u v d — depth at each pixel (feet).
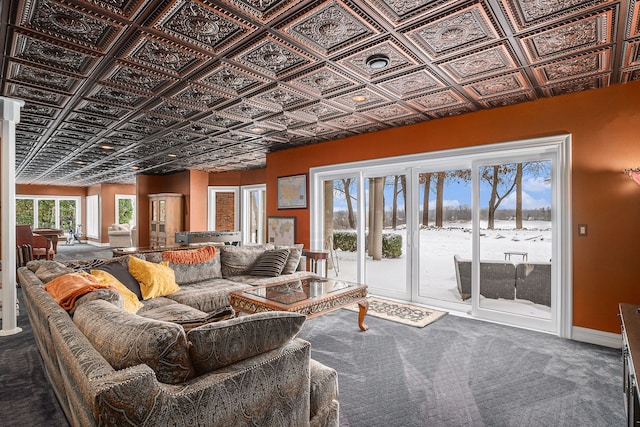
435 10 6.57
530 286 12.12
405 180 15.81
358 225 17.30
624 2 6.27
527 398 7.38
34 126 14.57
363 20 6.91
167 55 8.34
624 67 9.04
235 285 12.88
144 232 30.73
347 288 11.33
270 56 8.50
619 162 10.18
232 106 12.33
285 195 20.36
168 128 15.24
